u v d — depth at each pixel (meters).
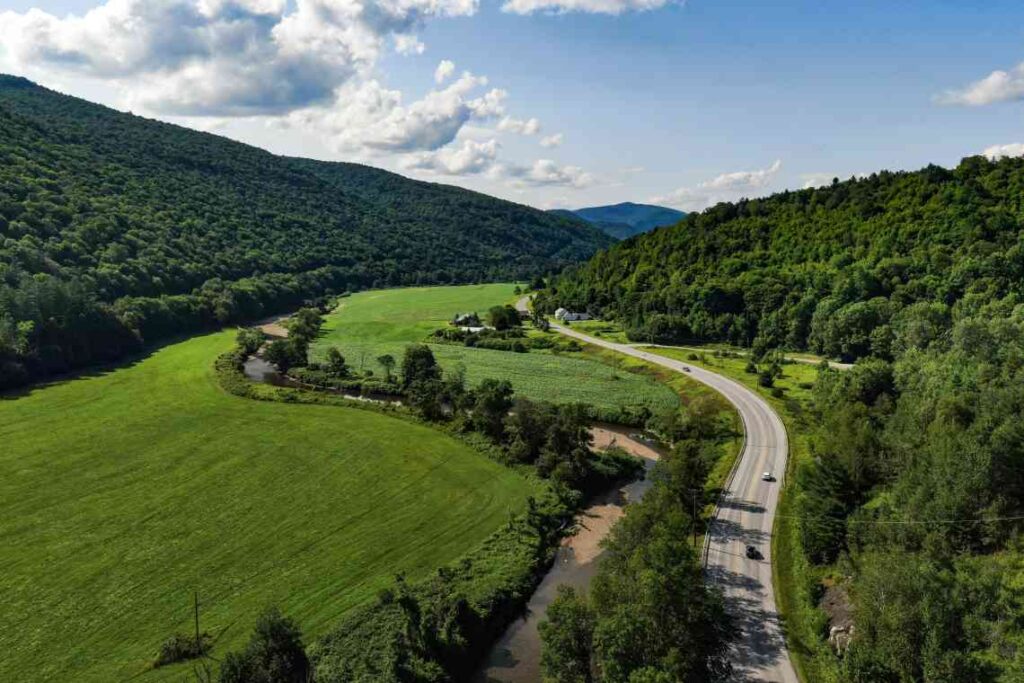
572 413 93.62
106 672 48.44
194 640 51.38
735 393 123.44
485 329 197.62
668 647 42.88
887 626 44.00
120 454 92.06
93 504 76.25
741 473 85.88
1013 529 52.44
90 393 121.62
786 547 66.94
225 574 62.41
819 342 153.38
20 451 91.44
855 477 67.88
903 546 53.22
